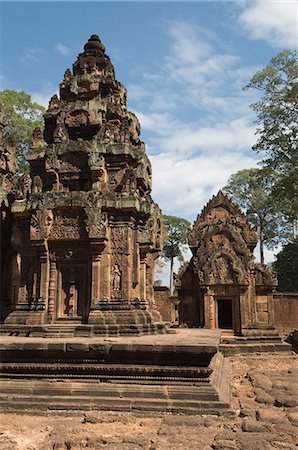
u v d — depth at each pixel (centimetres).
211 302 2541
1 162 1770
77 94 1739
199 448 684
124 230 1429
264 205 4669
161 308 3131
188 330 1912
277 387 1184
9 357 1028
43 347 1005
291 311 2953
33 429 816
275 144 2941
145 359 982
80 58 1823
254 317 2420
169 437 739
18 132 2800
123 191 1463
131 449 678
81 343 998
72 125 1625
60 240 1424
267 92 2980
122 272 1392
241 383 1298
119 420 849
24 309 1452
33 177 1606
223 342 2331
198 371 939
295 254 4172
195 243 2780
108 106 1689
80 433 774
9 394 966
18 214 1518
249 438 720
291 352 2227
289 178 2923
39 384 983
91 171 1504
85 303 1404
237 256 2531
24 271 1494
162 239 1889
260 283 2461
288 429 766
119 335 1277
